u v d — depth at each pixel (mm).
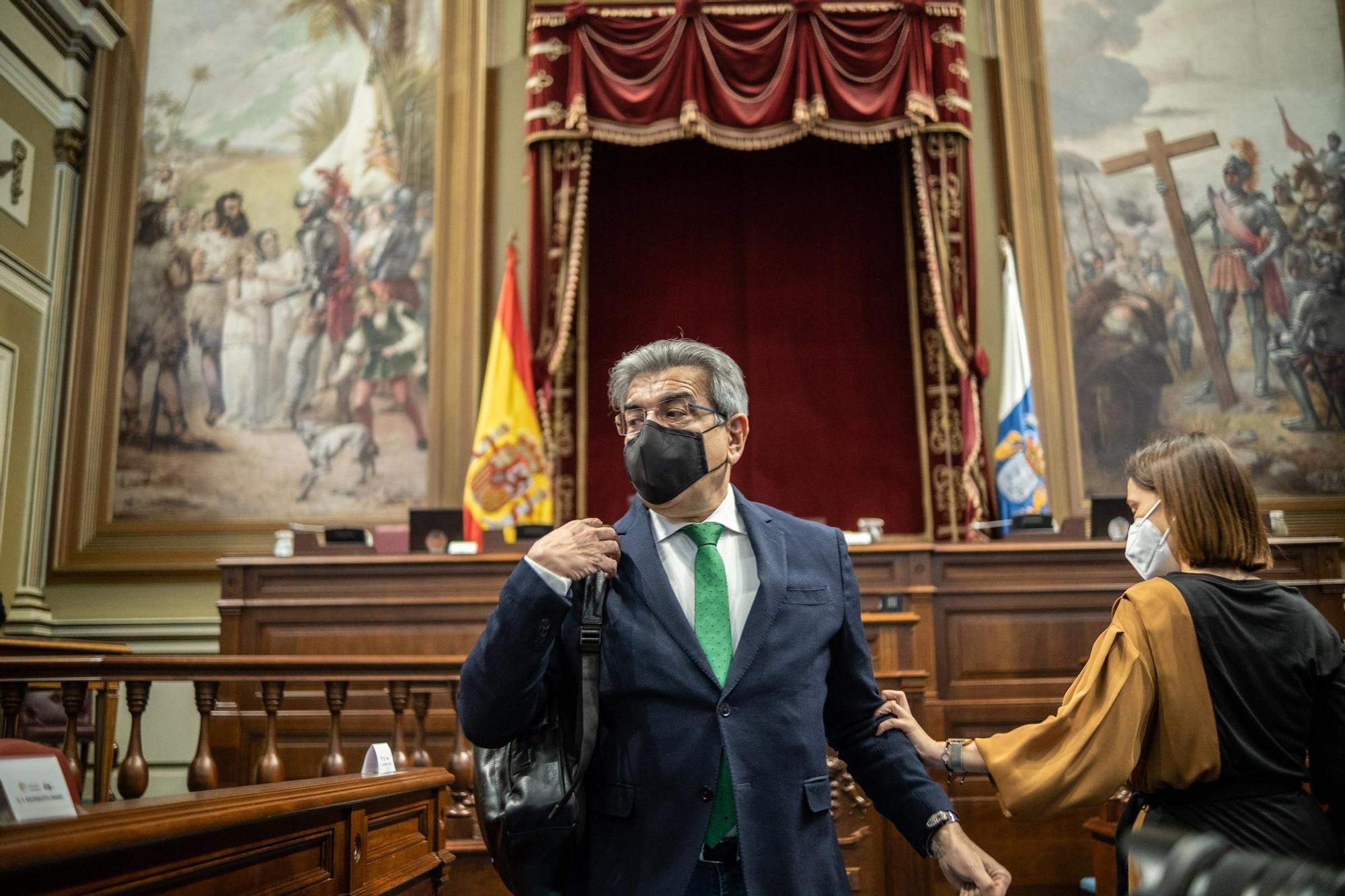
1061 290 8031
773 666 1776
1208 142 8195
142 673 3838
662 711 1742
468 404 7793
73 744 3852
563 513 7754
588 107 7648
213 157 8109
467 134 8164
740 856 1649
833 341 8258
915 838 1830
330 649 5406
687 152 8500
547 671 1786
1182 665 1849
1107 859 3670
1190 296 8008
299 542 5965
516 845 1681
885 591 5547
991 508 7648
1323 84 8227
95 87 8078
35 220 7613
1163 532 2133
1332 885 1179
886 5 7727
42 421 7512
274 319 7887
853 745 1940
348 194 8094
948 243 7648
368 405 7789
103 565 7441
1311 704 1871
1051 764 1854
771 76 7691
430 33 8328
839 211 8430
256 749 5215
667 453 1818
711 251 8391
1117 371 7934
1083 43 8391
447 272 7977
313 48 8297
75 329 7746
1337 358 7836
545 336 7555
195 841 1533
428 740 5176
